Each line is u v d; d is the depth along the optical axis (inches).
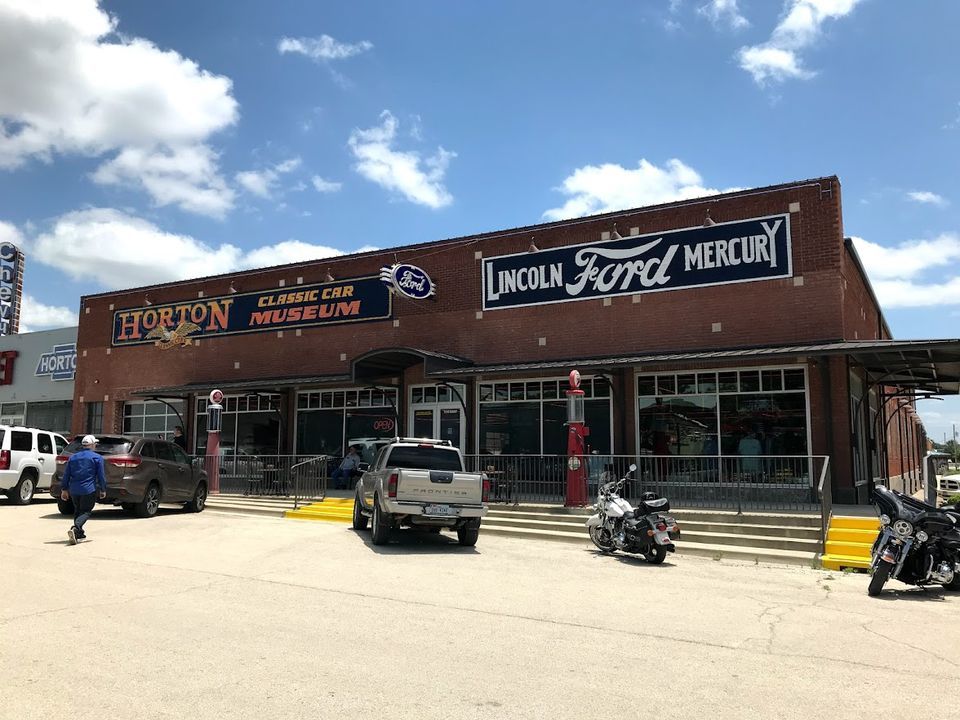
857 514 529.0
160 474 650.2
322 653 236.4
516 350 789.2
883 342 597.6
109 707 185.3
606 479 581.6
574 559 454.3
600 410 736.3
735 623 293.3
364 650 241.1
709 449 674.2
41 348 1277.1
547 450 763.4
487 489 511.5
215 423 826.8
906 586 384.5
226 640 249.8
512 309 798.5
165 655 230.8
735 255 685.3
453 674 217.9
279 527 587.2
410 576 383.2
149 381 1072.2
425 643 251.9
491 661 232.4
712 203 700.7
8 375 1304.1
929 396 777.6
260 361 976.9
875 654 249.8
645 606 323.0
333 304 928.3
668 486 562.9
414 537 546.0
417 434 847.1
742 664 235.0
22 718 177.2
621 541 465.1
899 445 1120.2
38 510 669.9
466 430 806.5
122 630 261.0
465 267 835.4
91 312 1147.3
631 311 730.2
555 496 621.3
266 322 979.3
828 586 382.3
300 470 730.8
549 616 299.0
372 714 183.9
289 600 317.7
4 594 318.7
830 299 641.0
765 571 427.5
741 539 490.0
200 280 1050.1
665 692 205.8
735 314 678.5
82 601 307.1
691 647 255.1
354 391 902.4
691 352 677.3
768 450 650.2
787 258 661.9
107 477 613.0
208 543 487.5
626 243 740.0
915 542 354.3
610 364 665.6
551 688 207.3
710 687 210.8
